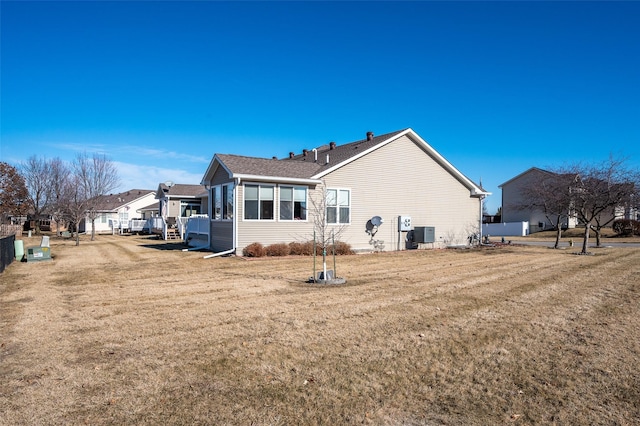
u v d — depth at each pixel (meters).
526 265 14.69
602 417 3.83
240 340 5.94
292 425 3.68
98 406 4.00
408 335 6.16
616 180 20.75
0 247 12.68
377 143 20.41
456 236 23.53
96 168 29.91
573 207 20.69
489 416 3.85
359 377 4.69
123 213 53.50
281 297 8.84
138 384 4.48
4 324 6.77
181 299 8.67
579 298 8.79
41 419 3.75
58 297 8.95
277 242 17.84
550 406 4.04
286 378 4.66
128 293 9.34
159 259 16.14
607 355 5.36
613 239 31.47
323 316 7.22
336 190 19.28
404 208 21.48
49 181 41.66
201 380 4.60
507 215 46.00
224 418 3.78
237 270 13.04
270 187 17.73
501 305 8.10
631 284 10.52
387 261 16.00
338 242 18.62
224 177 18.39
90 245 24.58
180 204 35.94
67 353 5.43
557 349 5.59
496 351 5.52
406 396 4.24
